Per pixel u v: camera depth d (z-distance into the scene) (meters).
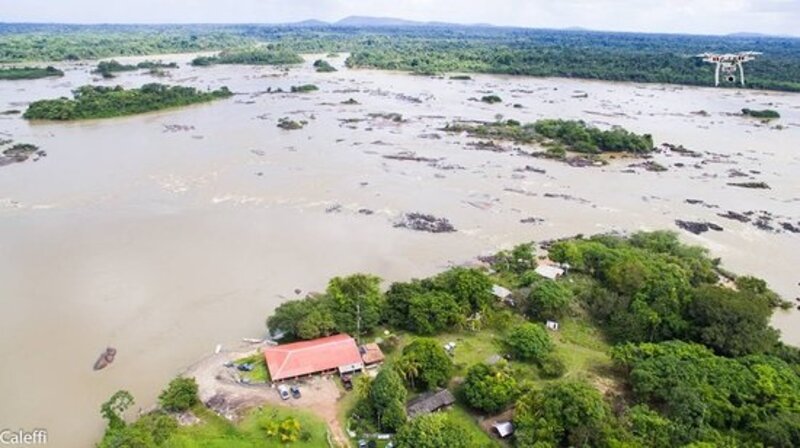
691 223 103.19
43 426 53.16
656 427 49.50
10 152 133.00
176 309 71.69
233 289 76.62
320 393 56.75
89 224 95.44
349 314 66.06
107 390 57.69
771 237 98.31
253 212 102.75
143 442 46.41
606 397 56.12
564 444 49.84
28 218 97.00
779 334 64.25
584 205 111.06
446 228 98.50
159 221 97.56
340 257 86.69
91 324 68.12
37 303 72.00
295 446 50.22
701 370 55.03
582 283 77.50
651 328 65.81
